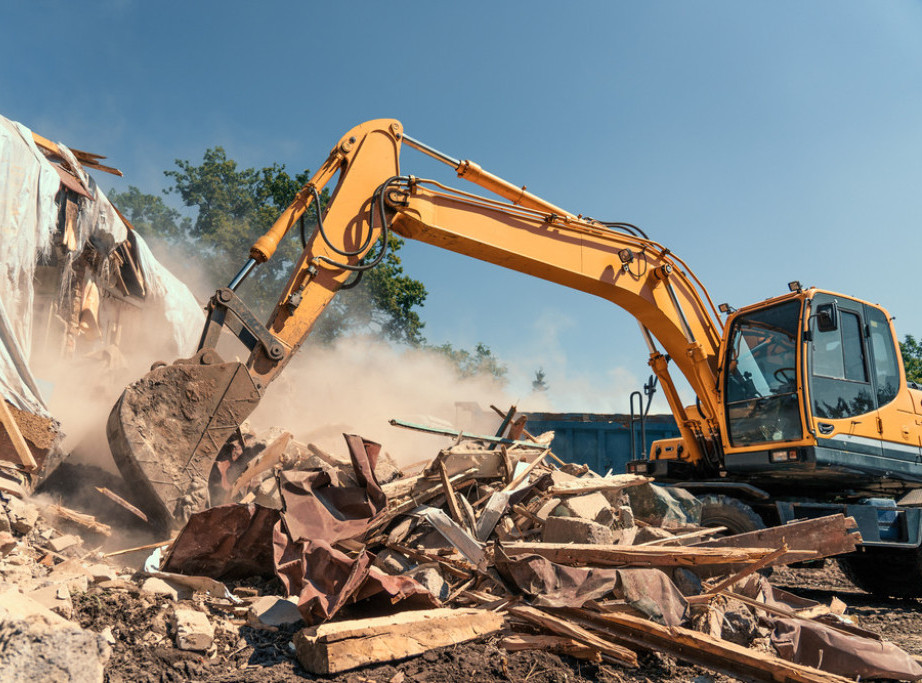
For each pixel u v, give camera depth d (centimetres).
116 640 344
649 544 565
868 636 463
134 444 530
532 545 493
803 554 546
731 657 356
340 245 669
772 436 764
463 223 729
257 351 610
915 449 805
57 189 791
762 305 806
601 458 1380
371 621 363
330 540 448
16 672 242
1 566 374
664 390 904
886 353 822
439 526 500
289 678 325
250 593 446
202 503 545
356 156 688
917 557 772
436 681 330
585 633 380
